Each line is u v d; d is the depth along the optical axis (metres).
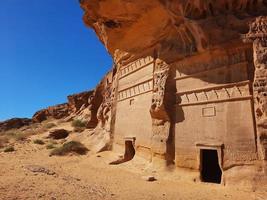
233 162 11.98
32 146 30.11
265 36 11.70
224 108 12.85
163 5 14.28
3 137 38.59
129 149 20.56
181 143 14.58
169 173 14.41
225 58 13.23
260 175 10.91
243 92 12.21
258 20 11.97
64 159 21.50
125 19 16.58
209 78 13.84
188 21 13.80
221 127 12.79
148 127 17.70
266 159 10.84
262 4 12.44
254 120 11.61
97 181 12.96
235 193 10.80
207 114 13.56
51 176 13.23
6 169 14.58
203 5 13.20
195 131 13.97
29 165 16.75
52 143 31.64
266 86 11.15
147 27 17.08
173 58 15.91
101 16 16.70
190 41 14.84
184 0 13.49
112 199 9.41
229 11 12.91
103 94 33.06
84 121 44.25
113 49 20.42
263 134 11.00
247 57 12.38
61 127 44.16
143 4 14.94
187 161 14.01
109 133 24.47
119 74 24.77
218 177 14.99
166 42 16.97
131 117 20.72
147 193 10.71
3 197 8.41
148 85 18.52
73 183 11.83
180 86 15.49
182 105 15.05
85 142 28.36
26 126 57.94
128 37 18.45
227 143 12.38
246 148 11.64
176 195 10.53
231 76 12.84
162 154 15.26
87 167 17.73
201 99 14.05
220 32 12.88
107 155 22.17
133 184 12.55
